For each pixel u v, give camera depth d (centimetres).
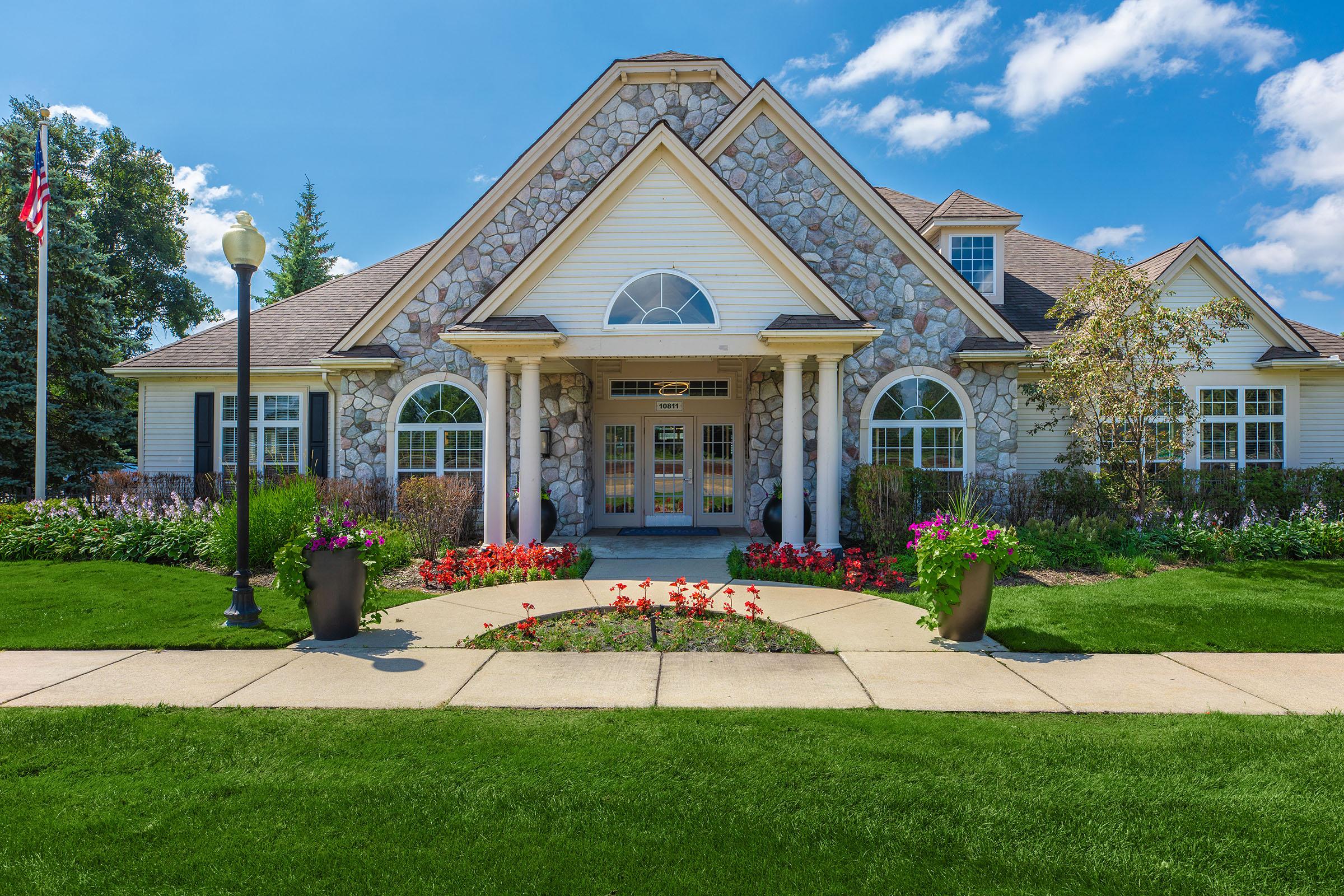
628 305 1038
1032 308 1473
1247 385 1414
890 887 279
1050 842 310
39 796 346
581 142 1345
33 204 1422
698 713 457
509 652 609
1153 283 1174
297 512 974
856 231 1239
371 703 479
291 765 381
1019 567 936
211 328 1673
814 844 307
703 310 1034
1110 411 1096
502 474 1057
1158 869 292
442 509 1075
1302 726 436
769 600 794
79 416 2133
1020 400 1402
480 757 390
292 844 306
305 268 4362
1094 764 383
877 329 982
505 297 1042
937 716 453
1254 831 320
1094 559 969
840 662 577
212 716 450
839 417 1052
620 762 383
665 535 1302
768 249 1030
